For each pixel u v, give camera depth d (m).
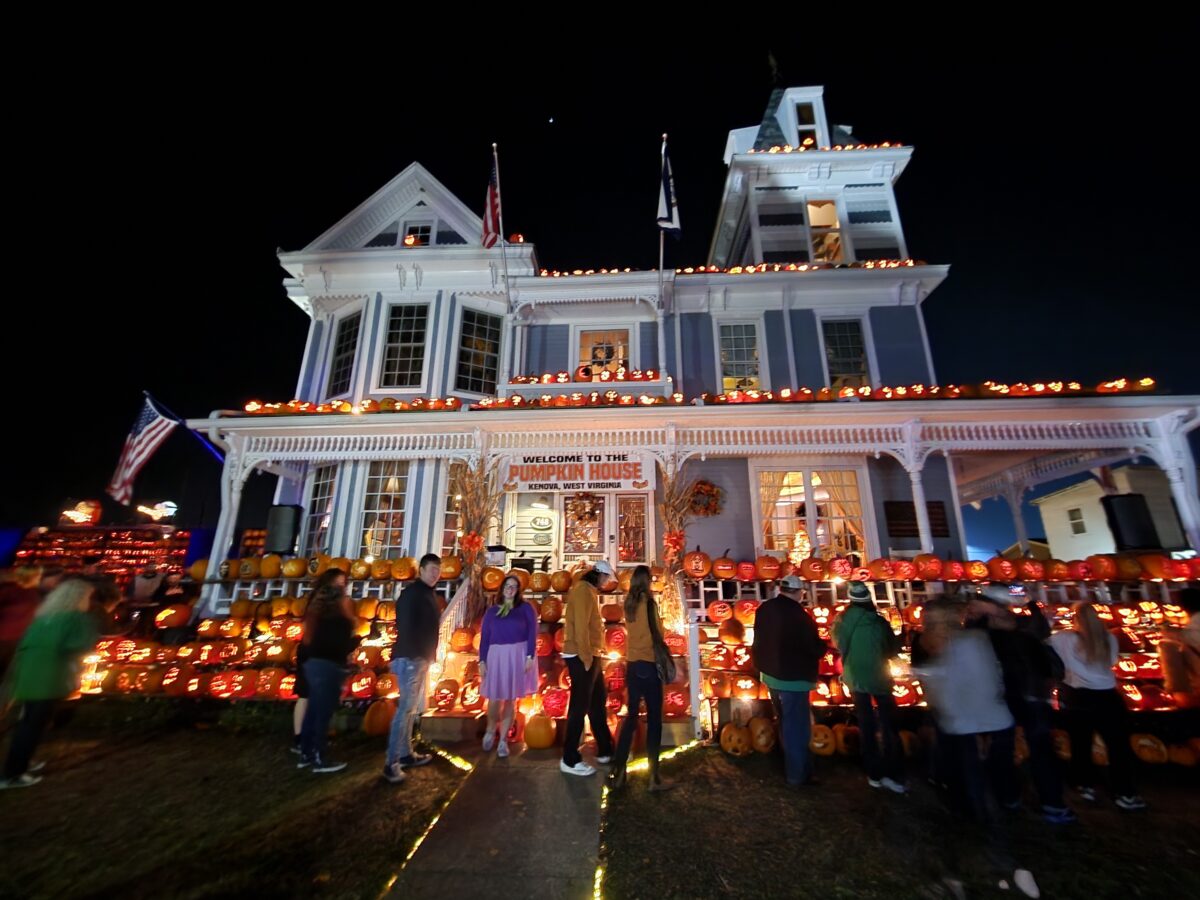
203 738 6.49
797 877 3.68
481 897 3.42
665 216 12.07
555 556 10.64
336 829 4.22
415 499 10.98
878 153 13.73
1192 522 8.51
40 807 4.60
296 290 13.27
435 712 6.42
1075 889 3.62
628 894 3.48
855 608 5.52
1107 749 4.91
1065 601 8.66
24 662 5.14
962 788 4.63
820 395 9.98
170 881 3.53
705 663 7.30
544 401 10.08
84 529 17.95
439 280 12.70
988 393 9.73
